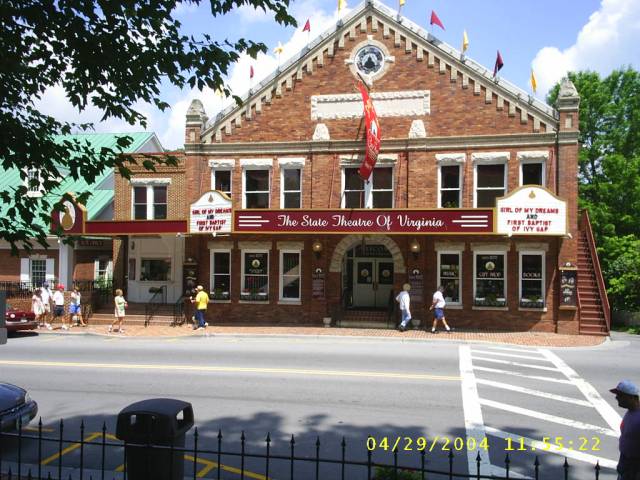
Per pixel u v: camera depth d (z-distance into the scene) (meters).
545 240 20.66
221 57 6.27
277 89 23.27
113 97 6.29
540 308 20.66
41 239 5.40
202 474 7.23
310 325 22.50
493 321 21.09
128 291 26.80
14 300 25.22
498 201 19.28
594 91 35.44
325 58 22.88
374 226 20.44
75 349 17.53
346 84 22.67
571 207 20.38
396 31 22.17
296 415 9.73
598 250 31.69
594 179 35.56
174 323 23.05
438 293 20.31
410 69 22.11
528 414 9.84
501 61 21.16
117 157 5.80
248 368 13.91
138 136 33.56
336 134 22.73
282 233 21.81
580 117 35.69
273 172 23.23
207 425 9.19
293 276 23.17
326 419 9.50
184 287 24.45
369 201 22.41
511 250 21.00
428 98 21.91
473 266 21.31
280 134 23.30
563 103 20.56
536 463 4.41
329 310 22.45
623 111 34.88
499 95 21.28
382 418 9.55
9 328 20.33
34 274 27.98
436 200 21.67
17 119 5.55
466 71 21.56
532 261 20.97
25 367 14.25
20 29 5.54
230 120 23.69
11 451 8.15
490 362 14.84
